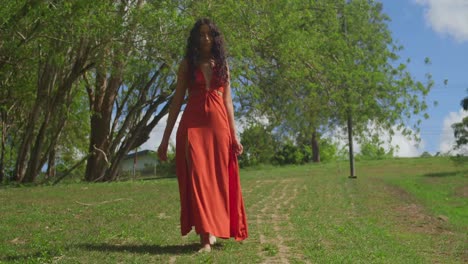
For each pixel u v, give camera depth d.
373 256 5.63
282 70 21.11
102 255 5.25
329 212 10.38
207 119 5.57
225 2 17.33
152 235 6.59
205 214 5.33
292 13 20.09
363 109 24.47
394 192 15.93
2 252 5.71
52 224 8.08
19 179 22.69
